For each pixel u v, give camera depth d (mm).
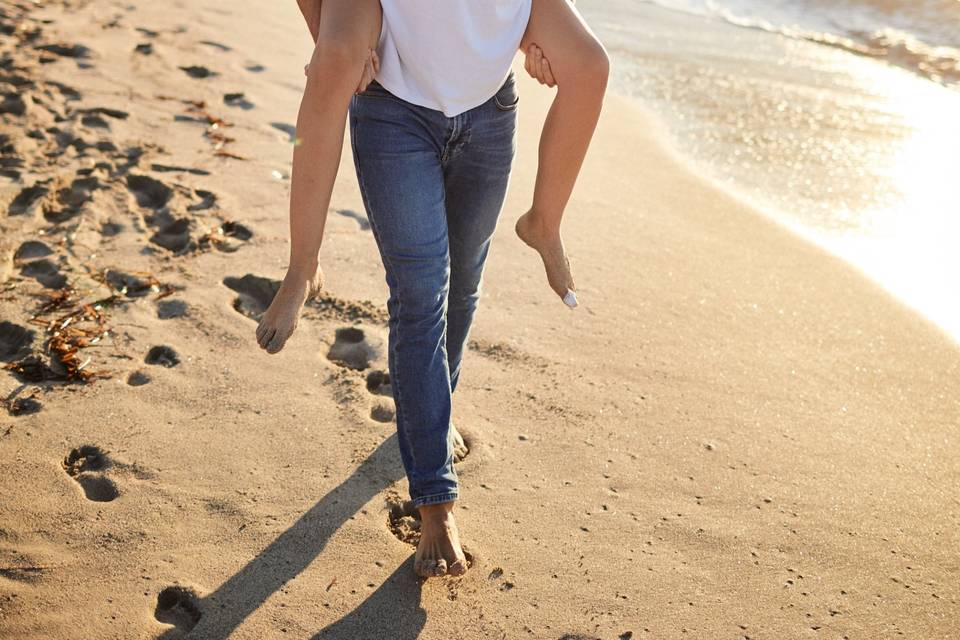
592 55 2064
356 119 2105
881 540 2443
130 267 3523
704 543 2400
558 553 2344
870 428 2902
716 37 8273
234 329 3199
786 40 8336
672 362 3193
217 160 4504
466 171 2215
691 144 5504
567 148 2184
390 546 2340
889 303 3656
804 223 4469
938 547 2430
